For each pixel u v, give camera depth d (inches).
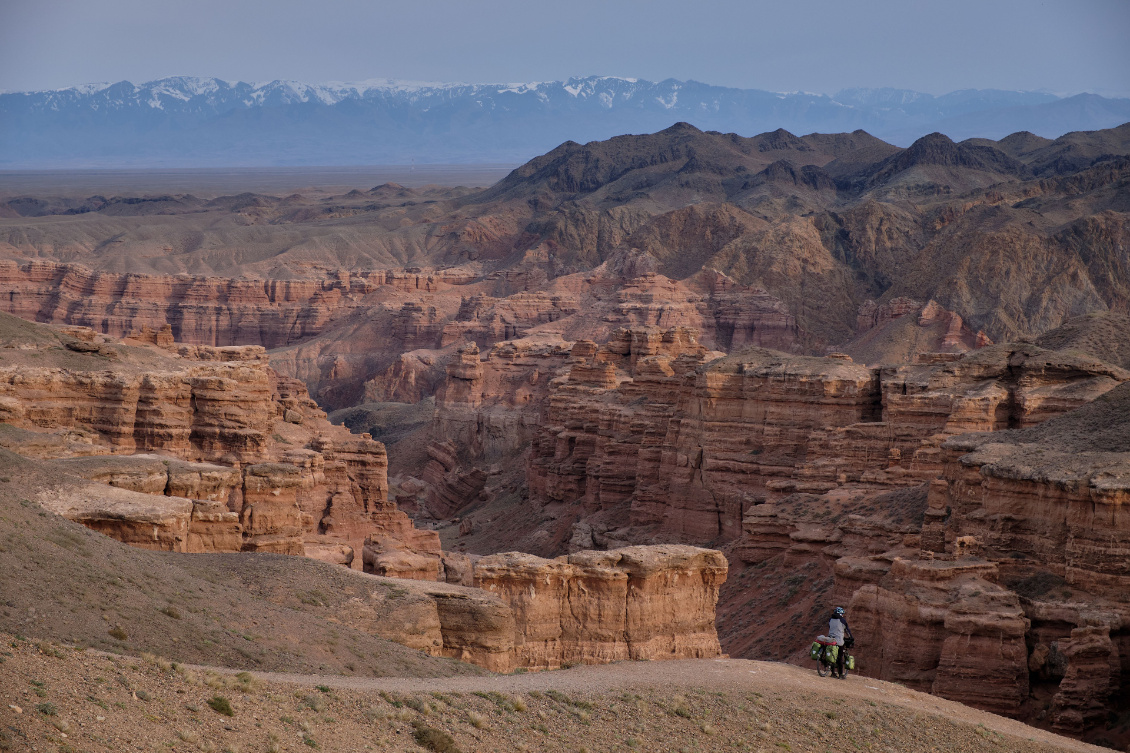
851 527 3543.3
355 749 1223.5
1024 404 3996.1
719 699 1713.8
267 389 3590.1
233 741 1143.6
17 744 985.5
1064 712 2447.1
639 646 2181.3
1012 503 2898.6
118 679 1181.7
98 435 3312.0
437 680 1609.3
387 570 2874.0
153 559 1820.9
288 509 2655.0
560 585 2166.6
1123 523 2657.5
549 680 1702.8
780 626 3262.8
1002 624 2573.8
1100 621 2522.1
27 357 3380.9
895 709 1887.3
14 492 2042.3
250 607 1756.9
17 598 1441.9
